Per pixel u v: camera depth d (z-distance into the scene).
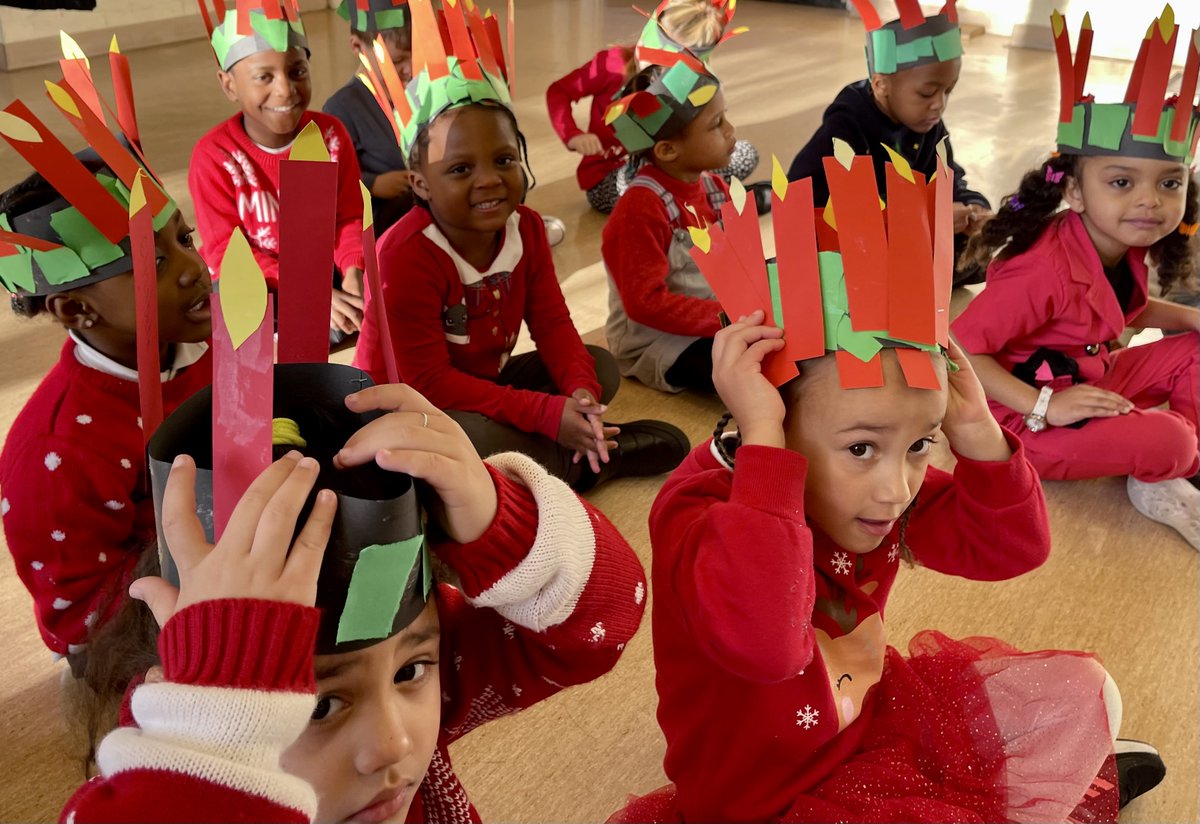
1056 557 1.60
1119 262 1.73
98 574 1.13
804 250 0.82
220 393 0.53
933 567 1.08
